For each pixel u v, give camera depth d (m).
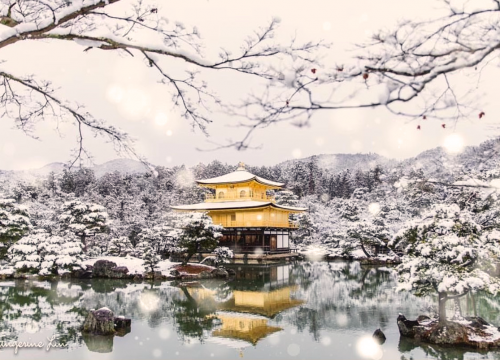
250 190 50.47
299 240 59.69
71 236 34.00
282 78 2.72
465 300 18.95
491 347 11.62
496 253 11.52
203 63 4.12
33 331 13.73
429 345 12.18
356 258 46.78
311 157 105.12
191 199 66.25
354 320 15.77
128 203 54.19
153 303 19.31
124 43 4.31
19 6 4.86
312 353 11.84
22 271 27.38
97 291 22.73
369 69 2.55
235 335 13.75
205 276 29.03
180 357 11.46
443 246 11.61
